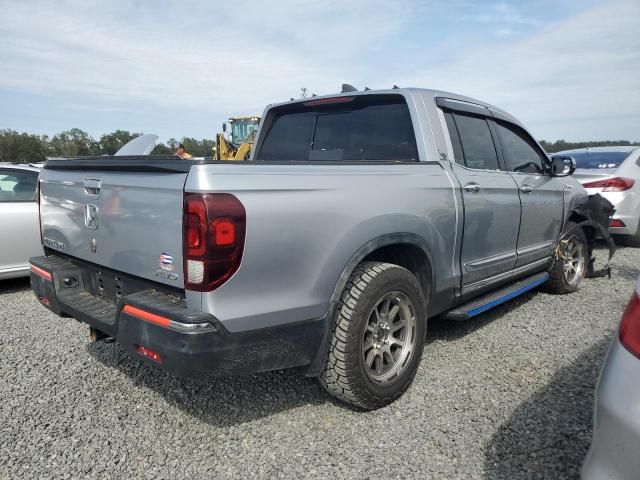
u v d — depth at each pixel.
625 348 1.60
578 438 2.69
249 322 2.38
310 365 2.77
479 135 4.11
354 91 4.09
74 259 3.28
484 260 3.92
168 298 2.45
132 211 2.58
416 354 3.18
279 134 4.52
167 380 3.45
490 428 2.81
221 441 2.74
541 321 4.57
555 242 5.15
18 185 5.88
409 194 3.13
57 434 2.81
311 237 2.57
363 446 2.67
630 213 7.91
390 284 2.92
